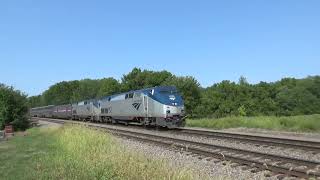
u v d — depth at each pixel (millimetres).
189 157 20922
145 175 14227
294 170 14852
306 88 94812
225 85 98625
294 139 27219
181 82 84562
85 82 198625
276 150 22516
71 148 23625
